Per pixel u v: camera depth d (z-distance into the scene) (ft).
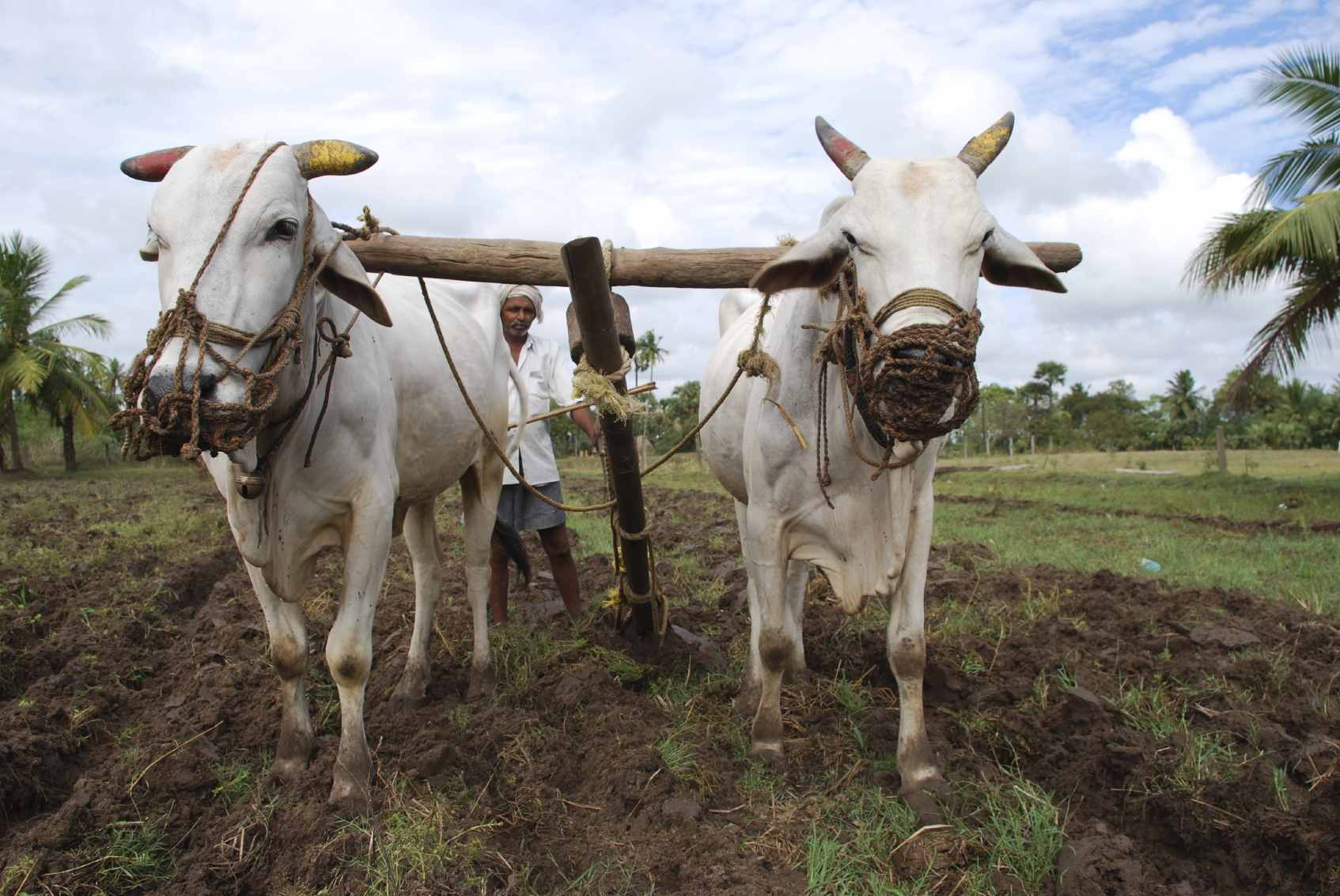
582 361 10.48
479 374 13.05
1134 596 16.81
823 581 17.70
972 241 7.63
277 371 7.50
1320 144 34.17
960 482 59.67
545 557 23.50
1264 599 16.24
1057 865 7.92
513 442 16.07
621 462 11.55
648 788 9.17
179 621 17.51
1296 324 38.06
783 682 12.64
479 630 13.16
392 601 17.79
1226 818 8.44
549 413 15.12
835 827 8.61
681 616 16.12
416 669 12.69
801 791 9.66
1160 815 8.68
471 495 13.69
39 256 78.07
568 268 9.05
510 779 9.54
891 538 9.24
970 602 16.29
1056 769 9.80
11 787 9.32
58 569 19.98
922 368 6.89
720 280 10.47
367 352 9.76
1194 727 10.71
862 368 7.50
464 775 9.44
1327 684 11.97
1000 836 8.20
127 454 7.20
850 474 9.42
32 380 74.64
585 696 11.84
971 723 10.77
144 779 9.24
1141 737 9.66
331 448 9.13
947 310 7.23
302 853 8.05
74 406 82.33
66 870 7.80
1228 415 44.60
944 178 7.77
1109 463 90.58
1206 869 8.25
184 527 27.94
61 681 12.21
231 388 7.18
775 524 10.17
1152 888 7.77
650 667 12.94
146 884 7.95
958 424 7.38
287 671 9.87
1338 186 34.47
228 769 9.91
